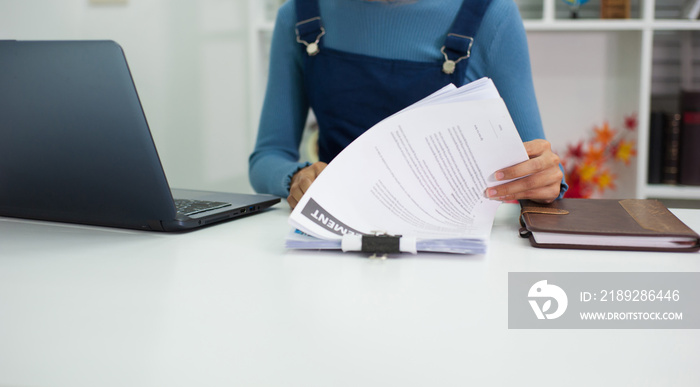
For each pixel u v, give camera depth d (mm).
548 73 2408
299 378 388
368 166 755
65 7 2742
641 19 2119
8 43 752
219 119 2725
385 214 765
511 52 1246
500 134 740
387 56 1274
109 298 543
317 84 1324
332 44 1309
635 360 407
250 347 435
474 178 781
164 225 798
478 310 505
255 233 819
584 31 2355
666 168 2131
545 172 829
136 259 681
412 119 741
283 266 649
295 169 1120
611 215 801
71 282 592
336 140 1325
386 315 495
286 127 1398
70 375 395
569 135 2426
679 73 2359
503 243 752
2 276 614
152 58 2732
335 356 418
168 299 540
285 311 507
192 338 451
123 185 773
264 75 2332
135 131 725
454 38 1229
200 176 2799
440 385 377
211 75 2691
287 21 1392
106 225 865
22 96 763
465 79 1270
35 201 855
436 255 695
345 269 635
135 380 388
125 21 2715
